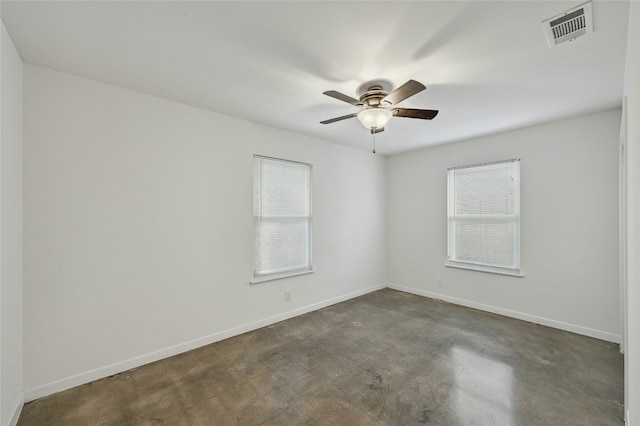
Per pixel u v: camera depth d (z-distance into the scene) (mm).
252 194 3332
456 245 4277
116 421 1868
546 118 3205
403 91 2020
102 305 2363
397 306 4152
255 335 3182
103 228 2369
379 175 5023
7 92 1738
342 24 1648
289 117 3193
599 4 1481
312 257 3996
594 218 3086
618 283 2947
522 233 3594
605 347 2832
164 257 2689
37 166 2094
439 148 4441
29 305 2057
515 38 1770
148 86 2434
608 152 2994
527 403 2010
